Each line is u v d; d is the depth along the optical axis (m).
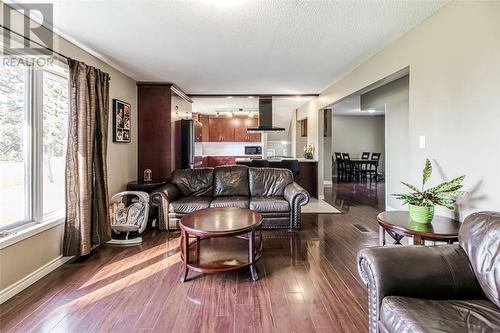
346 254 3.04
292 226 3.79
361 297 2.17
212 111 8.52
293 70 4.16
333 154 10.50
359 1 2.22
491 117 1.94
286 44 3.12
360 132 10.47
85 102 2.85
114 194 3.90
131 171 4.52
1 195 2.24
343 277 2.51
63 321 1.87
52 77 2.80
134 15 2.39
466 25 2.12
